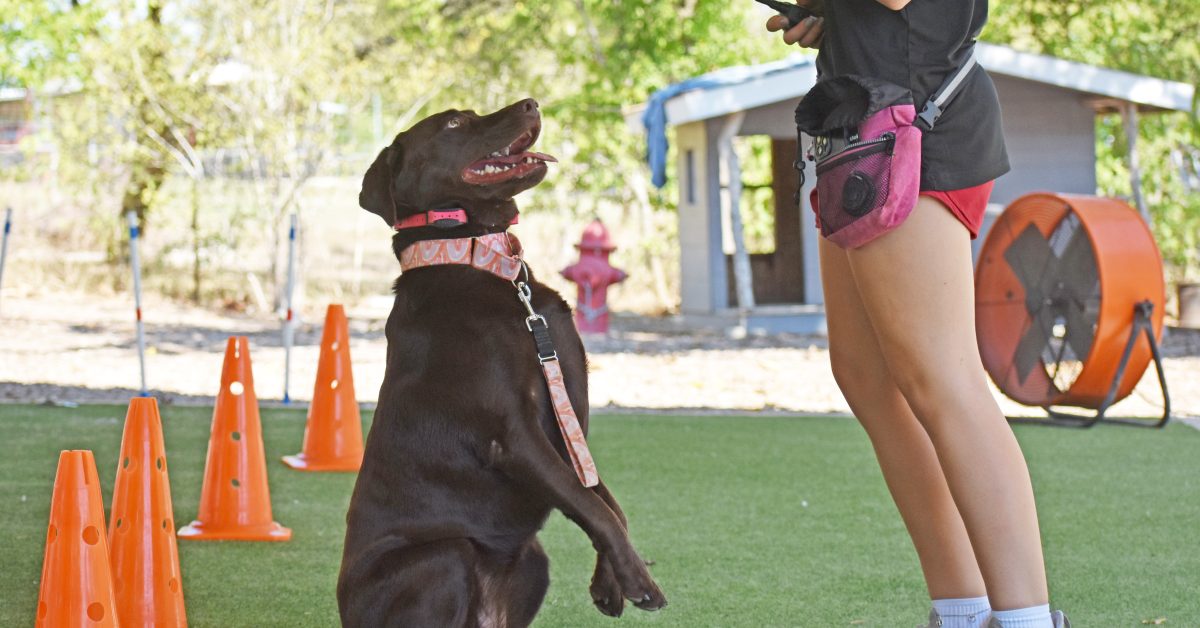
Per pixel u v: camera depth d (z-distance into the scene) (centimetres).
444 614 353
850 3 344
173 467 786
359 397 1112
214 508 607
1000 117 355
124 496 453
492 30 2128
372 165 402
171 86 1817
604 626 469
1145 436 895
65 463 392
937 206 340
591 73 2106
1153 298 920
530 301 373
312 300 2000
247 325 1733
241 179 1967
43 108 1952
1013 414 1023
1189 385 1152
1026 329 975
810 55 2078
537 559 386
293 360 1361
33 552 566
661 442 875
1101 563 552
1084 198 948
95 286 1975
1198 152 1941
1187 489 711
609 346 1487
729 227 2012
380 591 355
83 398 1079
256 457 614
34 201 2047
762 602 498
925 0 335
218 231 1955
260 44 1792
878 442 395
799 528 623
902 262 342
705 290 1694
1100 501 682
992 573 344
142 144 1945
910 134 333
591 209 2161
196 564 557
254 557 570
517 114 390
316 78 1806
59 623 385
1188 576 530
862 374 391
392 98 1936
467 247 379
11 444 842
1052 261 955
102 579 391
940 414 346
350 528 374
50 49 1864
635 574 351
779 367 1303
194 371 1274
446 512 363
